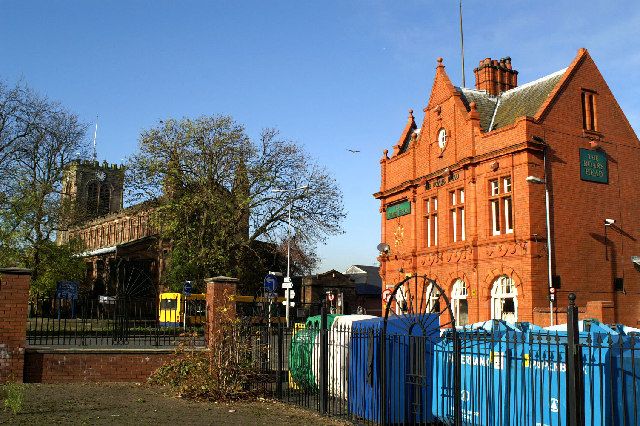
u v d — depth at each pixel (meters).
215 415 10.91
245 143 42.16
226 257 39.91
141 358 15.09
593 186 27.81
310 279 67.94
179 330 18.73
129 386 14.02
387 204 36.75
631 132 29.86
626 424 7.41
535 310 24.75
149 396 12.68
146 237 59.50
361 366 11.62
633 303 28.00
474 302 27.98
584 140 27.98
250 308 21.80
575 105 28.06
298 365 14.05
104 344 17.20
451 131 30.72
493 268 27.12
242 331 13.95
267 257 47.66
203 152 41.28
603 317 22.45
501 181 27.41
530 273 25.14
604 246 27.58
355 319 13.42
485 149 28.27
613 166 28.78
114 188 77.56
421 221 33.06
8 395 10.92
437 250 31.16
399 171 35.66
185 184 41.56
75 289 20.50
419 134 34.00
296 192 43.03
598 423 7.79
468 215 28.92
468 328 10.40
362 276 84.62
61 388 13.26
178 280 43.47
